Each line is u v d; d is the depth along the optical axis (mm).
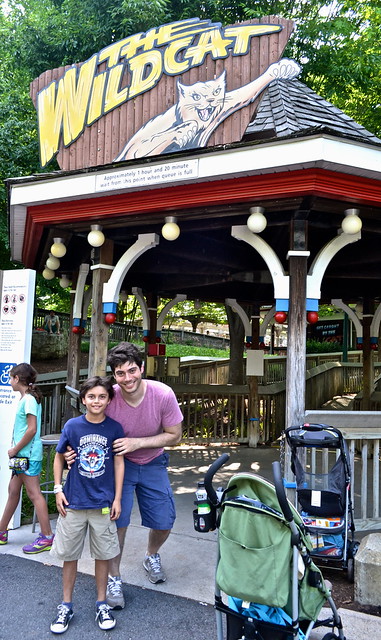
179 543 4348
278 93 5582
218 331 42281
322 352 20375
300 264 4426
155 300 9609
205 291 9758
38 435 4145
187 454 8195
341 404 13055
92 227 5207
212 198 4355
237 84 4570
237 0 10172
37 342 16547
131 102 5129
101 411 3096
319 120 4895
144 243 5148
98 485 3045
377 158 4012
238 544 2342
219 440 8977
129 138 5109
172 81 4879
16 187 5184
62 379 12078
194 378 12188
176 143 4684
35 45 10773
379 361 17266
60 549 3002
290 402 4246
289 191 4078
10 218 5707
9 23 11734
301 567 2428
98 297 5348
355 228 4375
